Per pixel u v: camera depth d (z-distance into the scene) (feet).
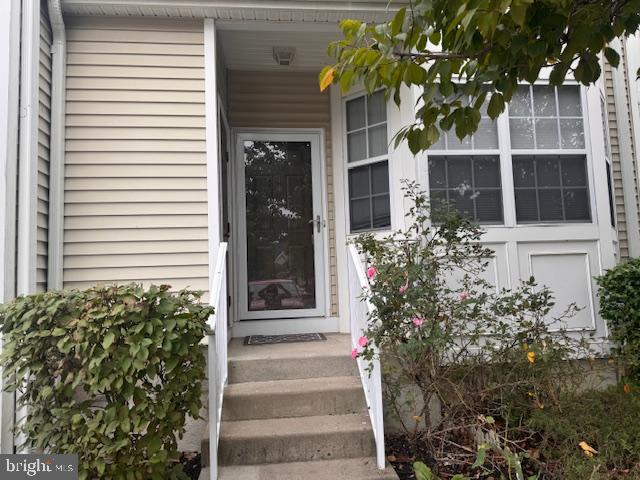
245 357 10.73
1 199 9.04
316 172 15.08
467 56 7.16
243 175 14.79
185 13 11.34
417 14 6.97
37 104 9.97
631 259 12.70
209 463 8.21
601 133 12.93
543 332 9.80
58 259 10.55
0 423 8.76
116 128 11.18
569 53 7.06
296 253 14.83
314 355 10.85
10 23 9.40
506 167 12.46
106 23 11.35
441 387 9.31
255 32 12.75
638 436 8.39
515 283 12.03
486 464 8.46
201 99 11.50
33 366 7.41
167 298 7.79
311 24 12.04
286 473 8.20
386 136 13.33
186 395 7.79
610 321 11.96
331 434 8.80
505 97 7.60
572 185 12.76
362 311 9.94
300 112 15.17
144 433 7.73
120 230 10.98
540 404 8.93
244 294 14.29
